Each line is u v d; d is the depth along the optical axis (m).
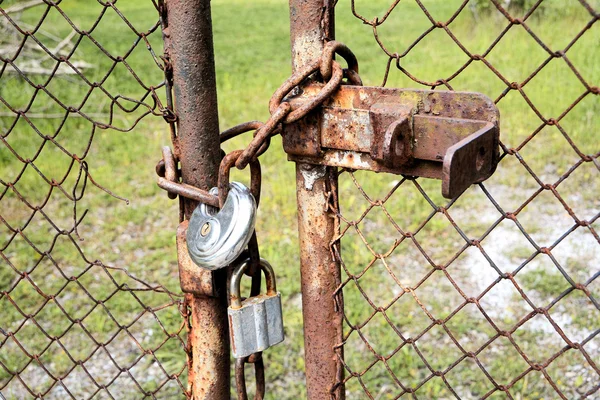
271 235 5.19
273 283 1.30
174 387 3.56
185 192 1.28
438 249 4.94
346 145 1.11
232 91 9.82
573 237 4.92
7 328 4.16
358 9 10.85
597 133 6.52
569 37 8.90
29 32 1.39
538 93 7.59
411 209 5.57
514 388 3.37
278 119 1.10
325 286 1.28
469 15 10.56
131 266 4.93
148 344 3.97
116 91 9.55
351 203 5.74
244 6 18.75
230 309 1.26
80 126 8.17
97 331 4.11
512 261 4.68
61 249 5.18
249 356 1.30
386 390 3.45
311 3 1.13
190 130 1.29
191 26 1.24
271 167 6.70
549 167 6.05
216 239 1.19
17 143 7.52
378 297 4.36
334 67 1.09
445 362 3.62
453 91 1.00
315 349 1.33
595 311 4.00
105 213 5.87
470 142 0.92
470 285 4.44
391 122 1.03
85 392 3.57
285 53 12.50
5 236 5.44
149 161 7.12
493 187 5.82
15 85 8.88
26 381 3.68
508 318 4.02
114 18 16.73
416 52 9.81
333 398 1.34
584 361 3.54
